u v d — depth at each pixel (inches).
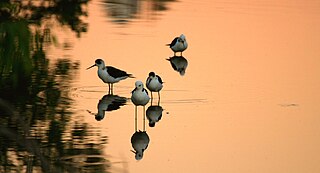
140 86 665.6
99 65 759.1
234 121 655.8
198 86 784.3
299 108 704.4
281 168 530.3
